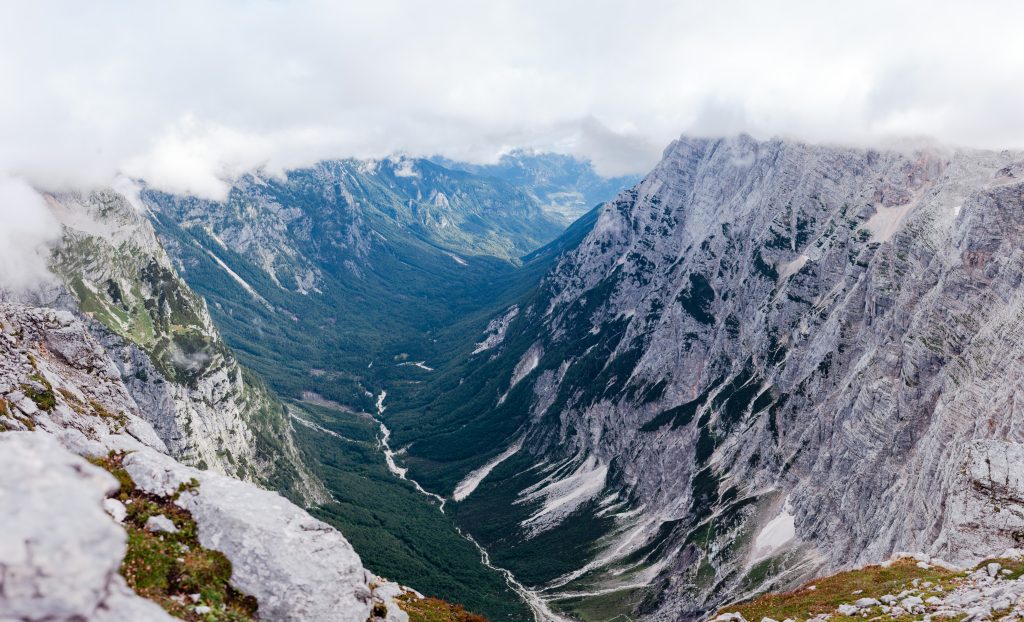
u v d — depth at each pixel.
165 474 43.84
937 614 55.62
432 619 55.66
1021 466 102.44
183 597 36.25
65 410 67.50
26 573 19.47
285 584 39.47
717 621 71.19
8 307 82.31
